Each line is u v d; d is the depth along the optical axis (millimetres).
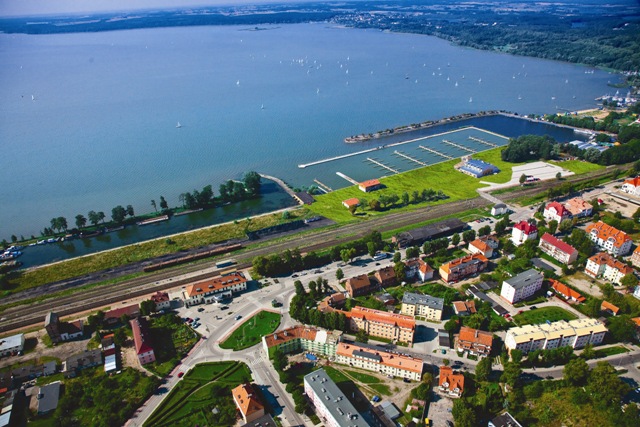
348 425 199875
